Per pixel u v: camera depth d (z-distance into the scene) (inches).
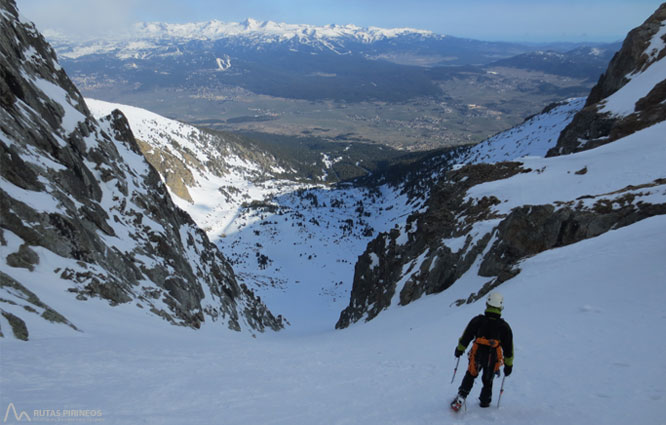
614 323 462.0
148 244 1673.2
